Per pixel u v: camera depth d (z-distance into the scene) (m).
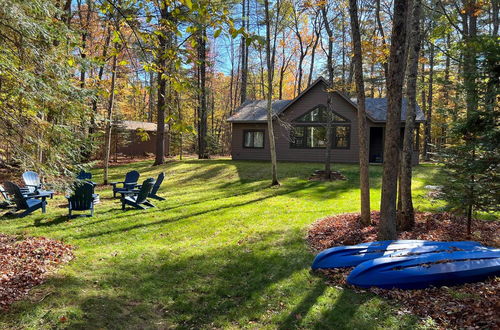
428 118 25.33
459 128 6.11
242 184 15.27
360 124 7.96
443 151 6.68
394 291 4.75
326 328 3.89
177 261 6.04
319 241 7.04
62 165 5.51
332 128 21.62
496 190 5.88
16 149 5.00
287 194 12.58
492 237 6.96
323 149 21.77
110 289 4.84
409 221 7.75
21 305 4.07
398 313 4.14
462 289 4.69
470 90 6.03
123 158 31.27
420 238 7.00
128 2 3.59
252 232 7.72
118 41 3.78
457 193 6.52
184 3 3.06
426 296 4.58
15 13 4.39
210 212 9.82
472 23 13.76
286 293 4.78
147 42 3.69
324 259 5.62
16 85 4.89
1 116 4.92
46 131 5.25
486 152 6.04
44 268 5.32
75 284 4.84
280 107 23.38
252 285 5.06
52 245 6.65
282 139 22.38
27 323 3.74
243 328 3.97
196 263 5.95
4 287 4.48
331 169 17.75
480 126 5.97
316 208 10.10
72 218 9.20
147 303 4.53
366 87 29.89
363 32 13.80
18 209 9.62
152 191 12.15
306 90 21.47
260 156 22.83
